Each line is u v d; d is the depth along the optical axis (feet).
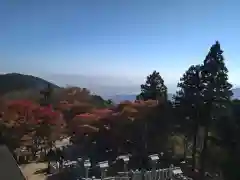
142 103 111.24
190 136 118.62
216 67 109.70
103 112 108.99
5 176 64.95
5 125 110.32
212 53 111.34
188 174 105.09
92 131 103.14
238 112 118.01
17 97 187.83
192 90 115.34
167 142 117.70
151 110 107.96
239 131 108.17
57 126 117.50
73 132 110.52
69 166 89.66
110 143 106.63
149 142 112.27
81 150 112.88
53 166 97.19
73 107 130.31
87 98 160.25
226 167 105.60
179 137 131.44
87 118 106.52
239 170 100.63
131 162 101.81
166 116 113.19
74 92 161.68
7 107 114.21
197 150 126.41
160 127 112.68
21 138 112.37
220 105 110.22
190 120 114.93
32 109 115.75
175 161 114.83
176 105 119.34
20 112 114.01
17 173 66.85
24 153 117.70
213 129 114.52
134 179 72.18
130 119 103.09
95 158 104.63
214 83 109.50
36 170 100.42
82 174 80.84
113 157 104.06
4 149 73.51
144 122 106.63
